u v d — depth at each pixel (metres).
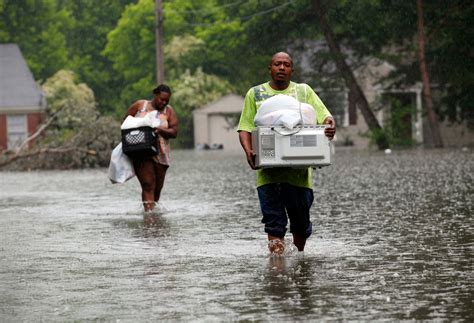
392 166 78.62
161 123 42.78
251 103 27.70
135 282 23.23
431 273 23.61
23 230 35.78
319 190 53.31
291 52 147.62
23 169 99.62
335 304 19.94
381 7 132.75
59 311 19.86
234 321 18.52
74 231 35.19
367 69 153.88
